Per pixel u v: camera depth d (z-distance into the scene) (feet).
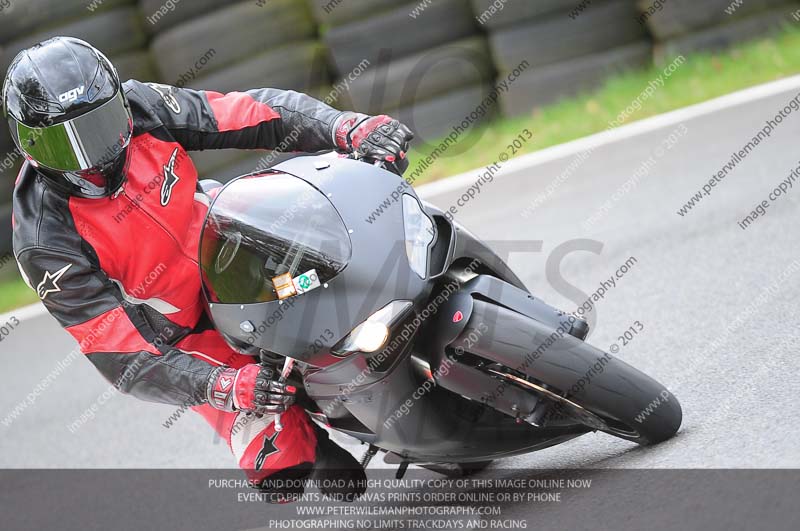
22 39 107.34
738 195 75.00
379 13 107.86
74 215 42.78
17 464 74.64
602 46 109.19
